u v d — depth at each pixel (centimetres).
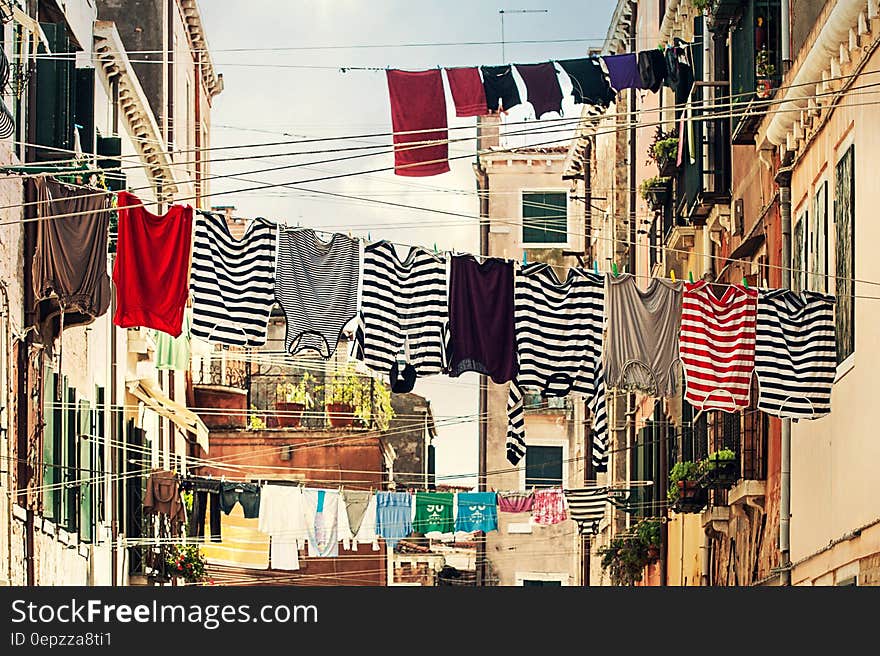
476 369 1833
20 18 2038
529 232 5400
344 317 1783
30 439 2117
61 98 2172
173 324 1731
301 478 4303
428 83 1903
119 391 3036
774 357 1870
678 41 2011
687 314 1878
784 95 2111
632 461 3909
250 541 3484
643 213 4125
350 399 4412
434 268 1831
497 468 5291
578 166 5247
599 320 1884
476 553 5312
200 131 4666
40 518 2198
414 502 3306
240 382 4675
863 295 1794
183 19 4275
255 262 1756
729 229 2717
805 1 2130
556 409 5238
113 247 2345
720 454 2455
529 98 1934
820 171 2038
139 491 3136
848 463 1853
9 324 2022
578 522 3384
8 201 2039
